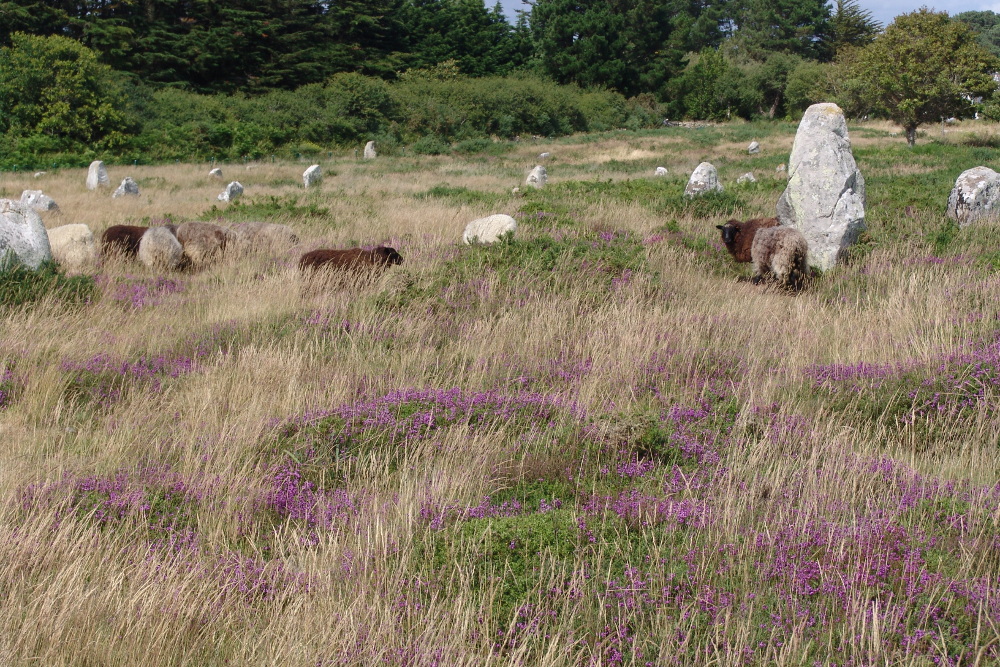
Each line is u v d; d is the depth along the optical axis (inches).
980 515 171.3
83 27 2153.1
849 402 247.0
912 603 146.4
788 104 2704.2
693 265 448.1
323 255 416.2
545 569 156.6
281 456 212.4
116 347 307.3
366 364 283.7
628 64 2965.1
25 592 147.9
